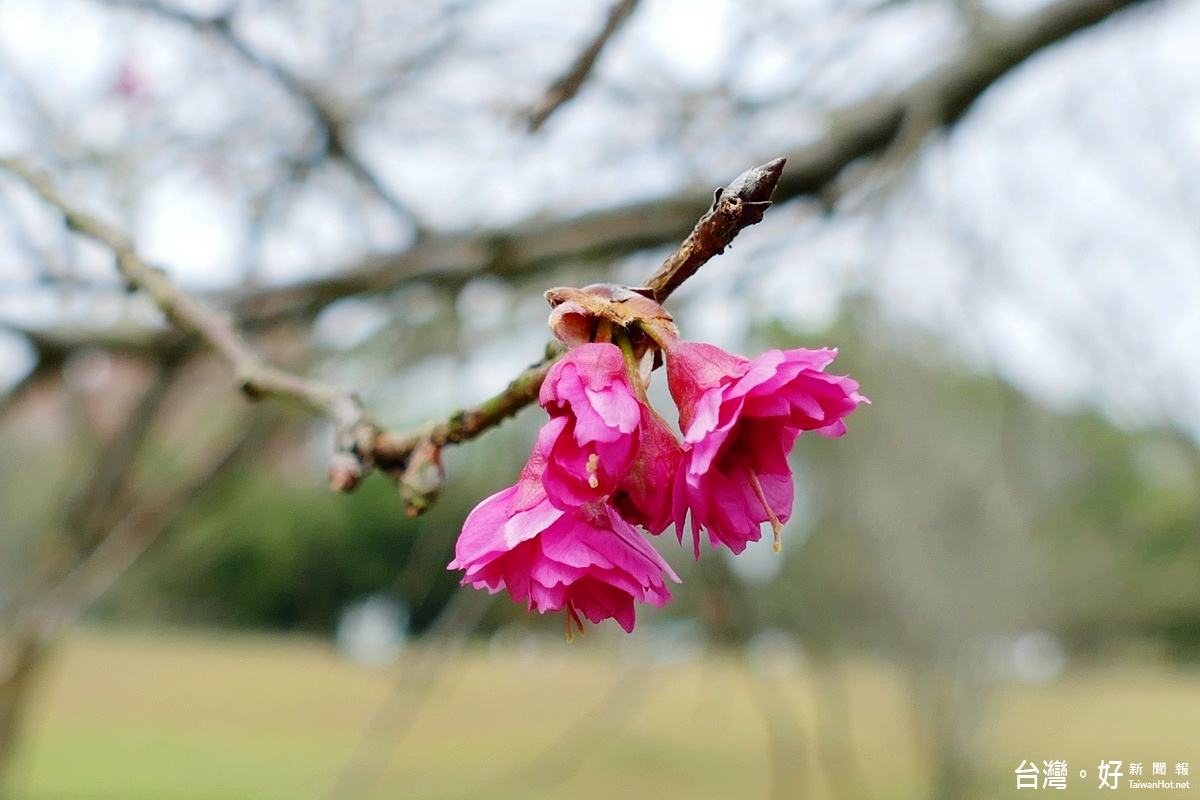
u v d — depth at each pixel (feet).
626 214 12.49
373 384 15.62
